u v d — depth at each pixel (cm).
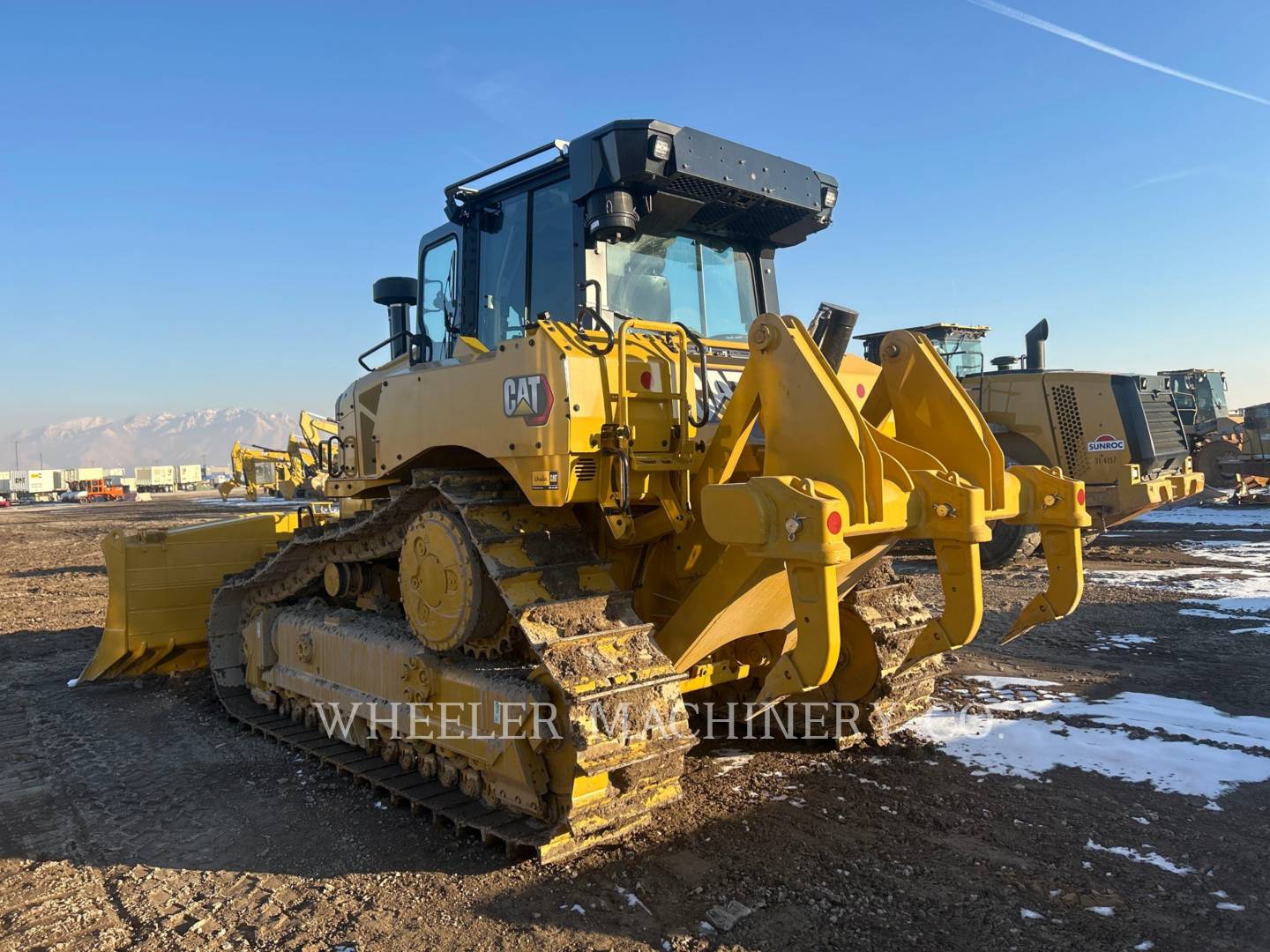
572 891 345
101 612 1118
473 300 509
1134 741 500
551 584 376
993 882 344
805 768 476
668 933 313
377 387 532
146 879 373
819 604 305
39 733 594
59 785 491
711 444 381
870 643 499
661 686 365
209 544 759
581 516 439
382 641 491
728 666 477
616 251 459
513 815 402
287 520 796
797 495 303
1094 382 1202
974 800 425
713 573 386
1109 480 1189
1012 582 1062
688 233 507
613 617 378
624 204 409
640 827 401
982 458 373
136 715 638
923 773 462
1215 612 874
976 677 646
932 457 368
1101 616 861
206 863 388
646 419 383
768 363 350
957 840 382
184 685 723
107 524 2986
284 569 609
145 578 731
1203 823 392
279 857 392
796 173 485
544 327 366
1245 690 598
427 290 559
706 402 390
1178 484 1227
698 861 367
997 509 374
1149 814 404
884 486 336
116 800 467
